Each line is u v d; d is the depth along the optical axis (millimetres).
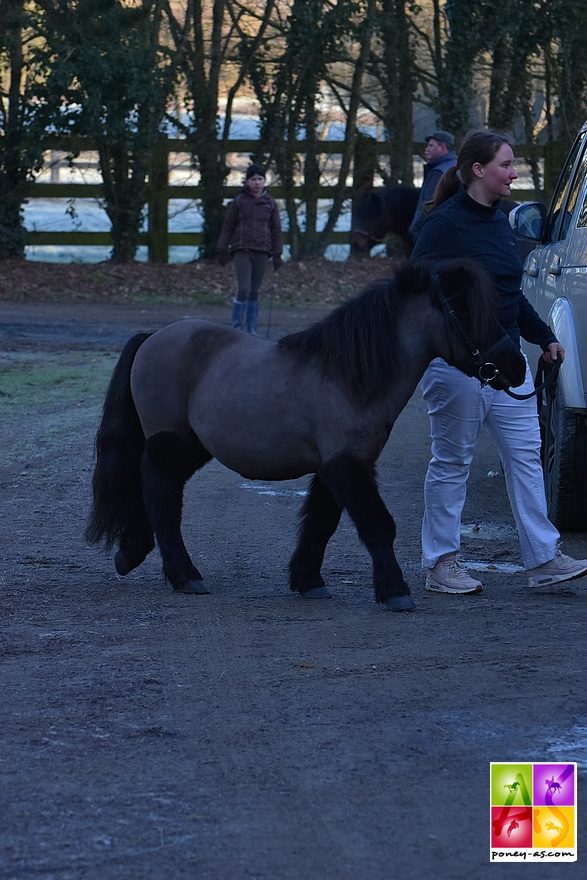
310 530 8102
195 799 4820
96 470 8523
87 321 26062
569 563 8211
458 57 33250
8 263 32281
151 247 34375
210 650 6832
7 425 15195
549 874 4223
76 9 29359
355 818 4637
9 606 7871
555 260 10578
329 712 5785
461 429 8039
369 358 7395
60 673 6457
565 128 34688
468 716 5723
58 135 31234
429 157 15312
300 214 34875
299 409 7617
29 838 4477
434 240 7805
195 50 32844
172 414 8195
